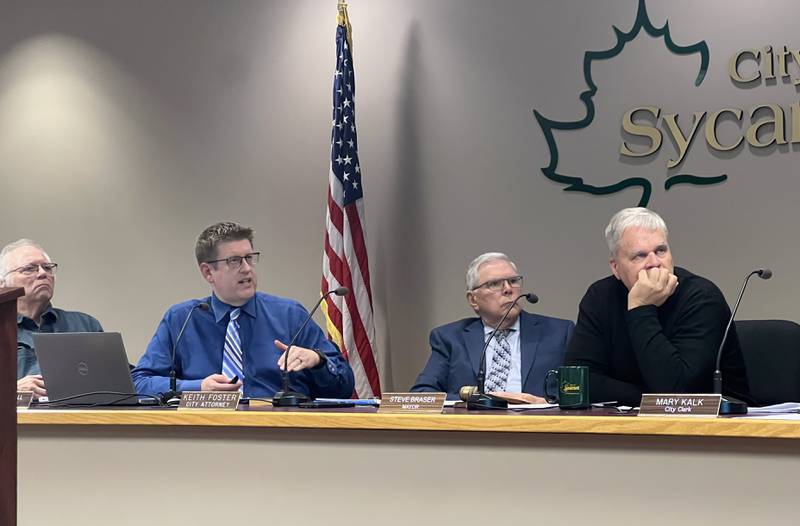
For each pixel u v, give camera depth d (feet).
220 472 6.98
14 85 15.94
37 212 15.76
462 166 13.78
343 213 13.38
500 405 7.44
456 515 6.38
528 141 13.44
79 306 15.48
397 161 14.11
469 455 6.38
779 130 12.18
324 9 14.62
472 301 11.29
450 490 6.41
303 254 14.51
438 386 11.16
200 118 15.14
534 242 13.34
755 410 6.81
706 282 8.62
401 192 14.07
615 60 13.05
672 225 12.67
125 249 15.34
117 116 15.51
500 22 13.67
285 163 14.69
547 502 6.17
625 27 13.01
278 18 14.83
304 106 14.64
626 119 12.92
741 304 12.28
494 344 11.18
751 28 12.41
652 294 8.35
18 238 15.80
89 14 15.71
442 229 13.83
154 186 15.28
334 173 13.39
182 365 10.62
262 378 10.50
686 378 8.00
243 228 10.76
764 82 12.31
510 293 11.09
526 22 13.53
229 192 14.92
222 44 15.08
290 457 6.82
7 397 3.71
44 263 12.09
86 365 8.82
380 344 13.99
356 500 6.64
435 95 13.97
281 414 6.79
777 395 9.12
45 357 8.93
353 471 6.66
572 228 13.16
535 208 13.37
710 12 12.61
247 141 14.89
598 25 13.16
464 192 13.74
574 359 9.07
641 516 5.94
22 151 15.88
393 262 14.05
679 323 8.43
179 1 15.31
